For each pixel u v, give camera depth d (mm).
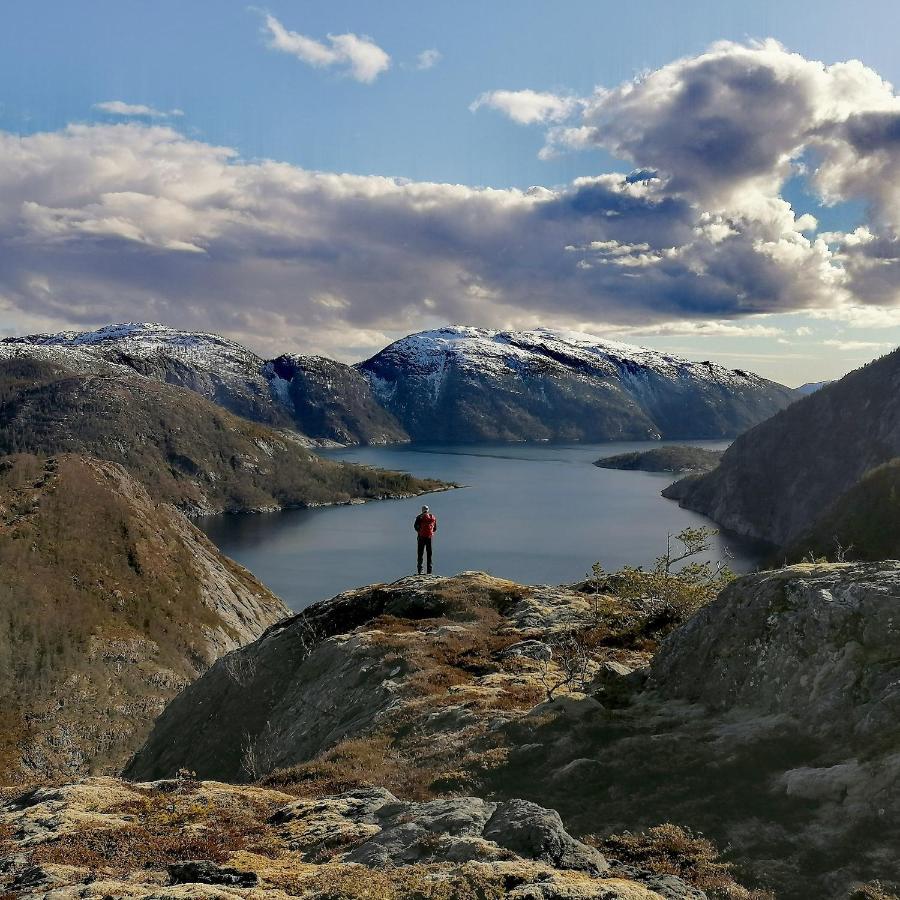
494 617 38156
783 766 14234
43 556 119250
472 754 18594
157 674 106250
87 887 10688
